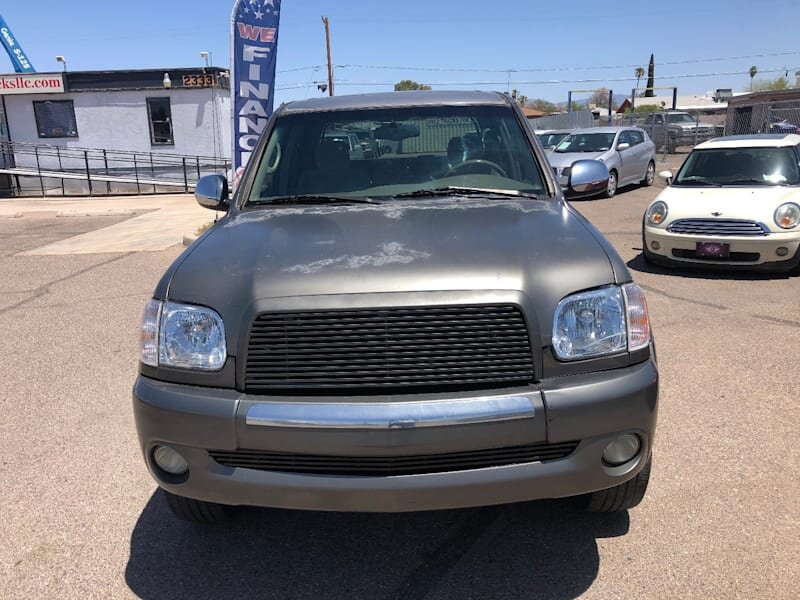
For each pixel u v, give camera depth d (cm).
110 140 2208
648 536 295
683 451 368
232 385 248
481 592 265
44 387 495
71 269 944
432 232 290
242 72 974
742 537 291
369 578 276
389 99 421
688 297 695
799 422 398
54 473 368
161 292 268
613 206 1432
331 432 233
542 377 245
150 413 252
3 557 295
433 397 238
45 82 2148
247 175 383
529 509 321
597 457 245
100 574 283
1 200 2148
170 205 1817
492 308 244
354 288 246
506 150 386
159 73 2142
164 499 341
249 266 266
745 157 852
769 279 764
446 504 240
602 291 255
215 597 268
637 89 3269
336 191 368
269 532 311
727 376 473
